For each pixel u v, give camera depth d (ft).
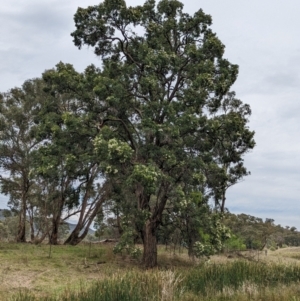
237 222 138.10
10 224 142.41
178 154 57.67
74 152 63.72
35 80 97.60
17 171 98.48
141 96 63.93
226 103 96.32
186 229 61.31
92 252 74.49
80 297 31.12
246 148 71.36
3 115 93.35
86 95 67.77
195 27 67.10
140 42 67.82
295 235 203.62
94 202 97.91
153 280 35.17
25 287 40.60
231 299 33.58
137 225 58.75
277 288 37.65
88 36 66.54
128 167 56.44
